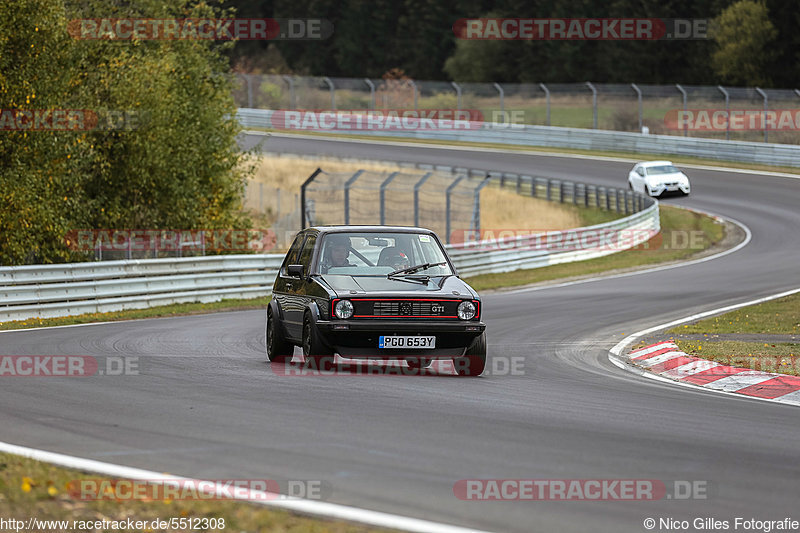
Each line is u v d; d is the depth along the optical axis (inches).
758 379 1699.1
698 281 3949.3
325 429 1130.0
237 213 5191.9
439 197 7086.6
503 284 4232.3
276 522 768.3
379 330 1585.9
